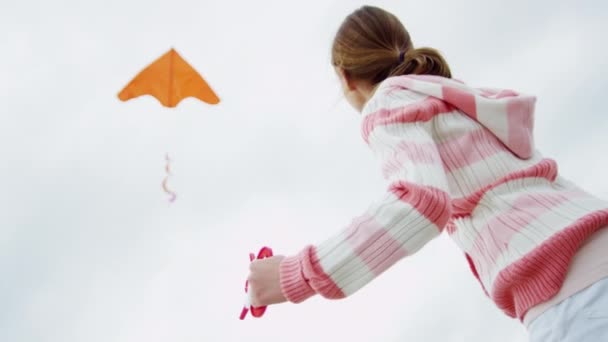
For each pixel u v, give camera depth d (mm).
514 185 735
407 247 594
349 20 966
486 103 787
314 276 592
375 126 745
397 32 964
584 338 601
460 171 763
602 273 619
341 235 608
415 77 838
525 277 662
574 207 680
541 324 644
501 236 698
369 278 591
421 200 598
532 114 831
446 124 781
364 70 930
